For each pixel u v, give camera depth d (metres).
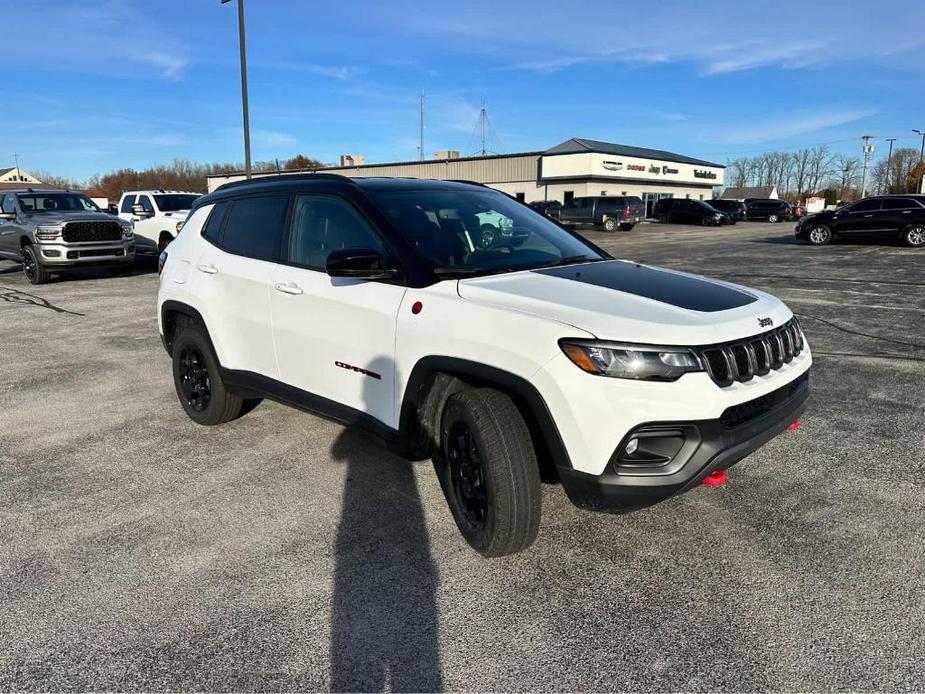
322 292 3.60
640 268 3.66
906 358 6.51
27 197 13.84
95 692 2.26
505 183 48.28
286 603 2.75
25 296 11.51
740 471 3.94
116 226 13.56
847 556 3.03
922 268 13.91
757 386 2.80
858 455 4.16
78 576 2.95
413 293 3.18
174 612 2.69
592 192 44.97
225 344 4.35
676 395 2.57
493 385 2.99
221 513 3.52
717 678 2.30
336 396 3.62
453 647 2.48
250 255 4.20
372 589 2.84
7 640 2.53
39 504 3.64
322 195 3.81
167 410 5.24
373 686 2.29
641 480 2.61
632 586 2.84
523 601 2.75
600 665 2.38
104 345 7.62
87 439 4.63
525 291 2.99
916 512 3.43
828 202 71.31
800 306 9.48
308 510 3.54
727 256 17.53
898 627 2.54
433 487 3.80
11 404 5.45
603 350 2.59
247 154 18.77
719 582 2.85
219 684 2.31
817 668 2.34
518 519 2.86
